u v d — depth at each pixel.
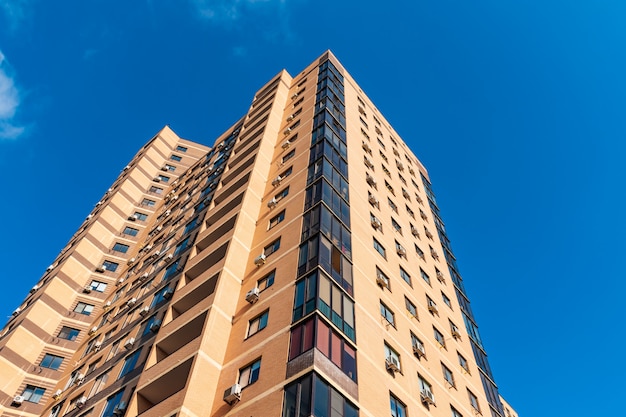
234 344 25.92
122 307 41.78
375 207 38.34
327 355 22.06
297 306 24.75
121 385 29.69
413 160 58.81
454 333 36.75
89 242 58.41
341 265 28.31
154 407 23.58
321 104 45.19
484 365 38.28
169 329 29.39
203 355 24.78
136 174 70.12
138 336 33.47
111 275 56.94
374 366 24.75
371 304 28.45
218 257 32.38
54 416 34.00
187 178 62.72
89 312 52.56
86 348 40.41
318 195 32.16
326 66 53.47
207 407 23.08
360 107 53.25
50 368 46.19
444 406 29.02
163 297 34.84
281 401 20.50
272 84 59.94
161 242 48.06
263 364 23.16
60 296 52.06
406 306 32.72
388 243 36.41
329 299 25.00
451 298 41.34
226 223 35.12
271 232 32.62
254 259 31.17
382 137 53.16
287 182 36.94
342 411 20.61
